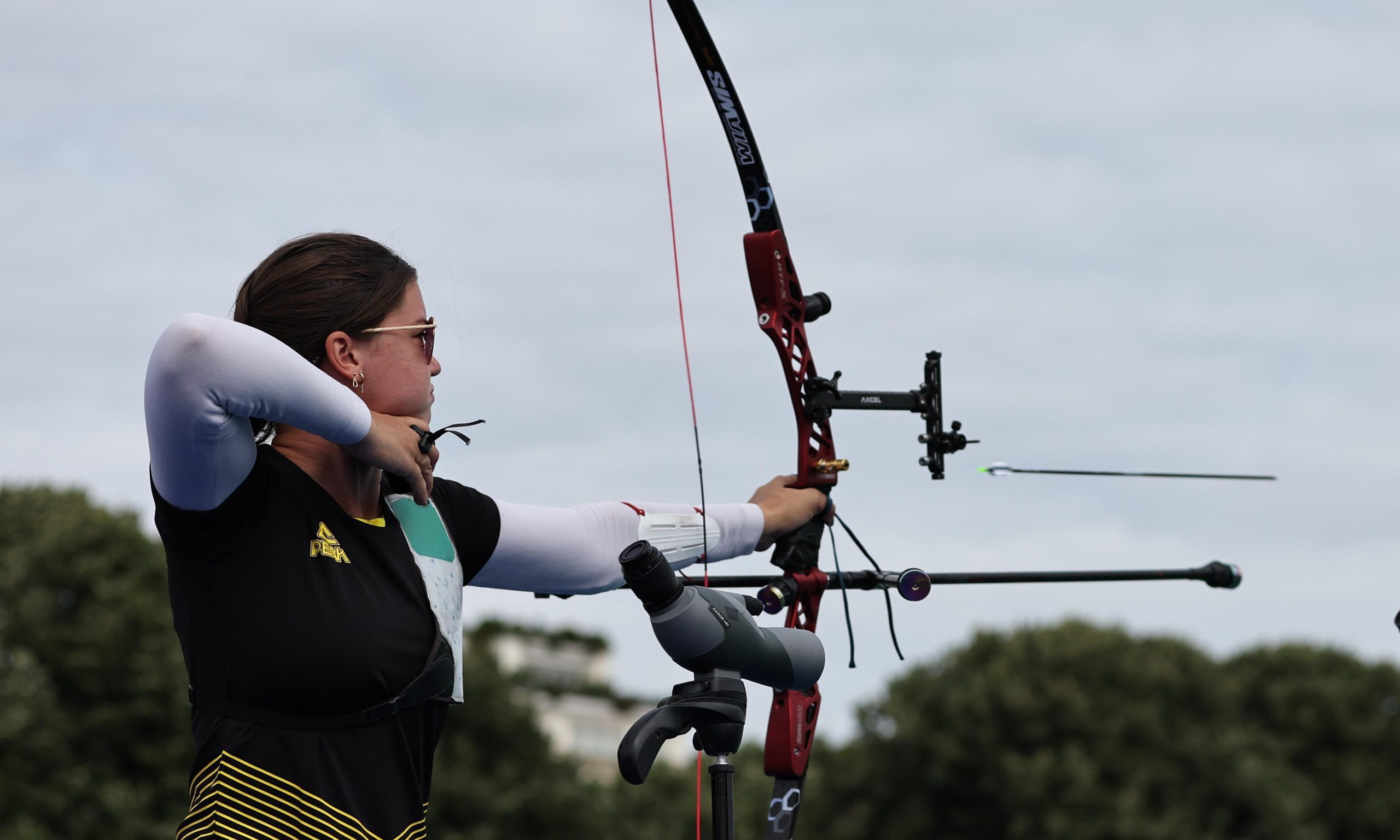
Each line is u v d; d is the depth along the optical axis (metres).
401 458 3.16
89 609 36.91
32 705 33.50
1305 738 52.69
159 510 3.00
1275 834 46.50
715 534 4.19
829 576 4.52
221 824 2.92
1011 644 49.81
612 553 3.92
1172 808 45.72
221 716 3.00
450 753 42.34
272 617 2.98
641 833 46.56
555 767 45.00
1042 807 44.50
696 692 3.33
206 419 2.80
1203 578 5.03
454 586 3.39
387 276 3.34
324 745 3.01
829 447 4.66
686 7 4.61
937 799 46.44
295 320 3.23
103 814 33.84
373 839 3.04
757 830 43.38
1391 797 50.75
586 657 99.75
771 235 4.62
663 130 3.88
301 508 3.09
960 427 4.73
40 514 41.00
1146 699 48.72
